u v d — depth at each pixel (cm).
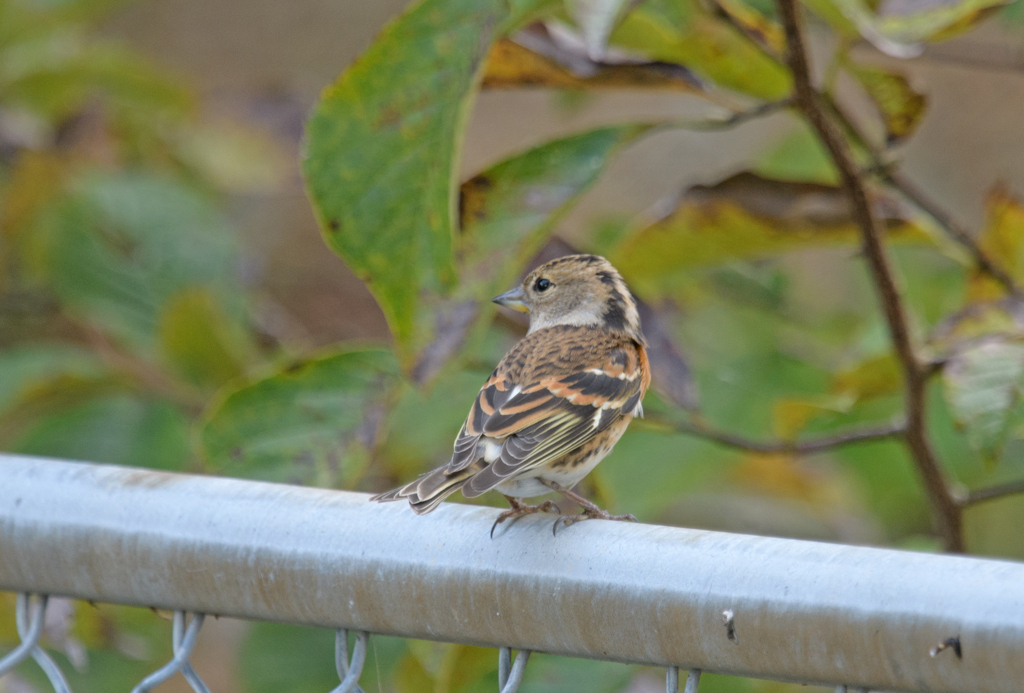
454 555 398
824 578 345
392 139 502
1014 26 753
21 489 443
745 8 639
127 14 1817
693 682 384
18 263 1057
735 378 862
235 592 423
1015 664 319
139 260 946
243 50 1783
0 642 664
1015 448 912
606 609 378
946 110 1366
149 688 441
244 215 1461
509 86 634
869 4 673
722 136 1557
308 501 420
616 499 796
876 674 340
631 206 1497
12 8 1048
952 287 903
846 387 709
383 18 1820
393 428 784
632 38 654
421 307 541
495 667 621
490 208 614
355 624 416
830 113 626
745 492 1029
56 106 1080
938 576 332
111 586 438
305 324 1387
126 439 872
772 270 862
